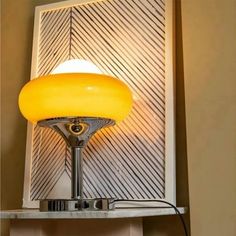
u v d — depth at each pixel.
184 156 1.11
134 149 1.12
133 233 1.05
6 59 1.42
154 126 1.11
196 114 1.05
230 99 1.02
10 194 1.33
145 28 1.17
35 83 1.01
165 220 1.11
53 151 1.22
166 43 1.13
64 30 1.28
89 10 1.25
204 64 1.06
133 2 1.19
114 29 1.21
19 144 1.35
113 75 1.18
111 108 1.00
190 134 1.05
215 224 0.99
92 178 1.16
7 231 1.31
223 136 1.01
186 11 1.10
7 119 1.38
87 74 0.99
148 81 1.14
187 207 1.08
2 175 1.36
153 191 1.08
